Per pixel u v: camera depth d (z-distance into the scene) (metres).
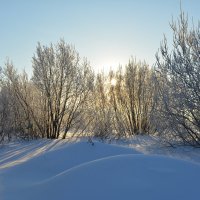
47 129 17.98
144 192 4.94
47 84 17.97
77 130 17.80
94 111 17.44
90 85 18.09
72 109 17.92
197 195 4.93
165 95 12.84
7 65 18.23
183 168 5.64
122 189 5.03
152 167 5.62
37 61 18.03
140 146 13.58
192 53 12.75
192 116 12.73
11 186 6.09
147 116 20.08
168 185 5.11
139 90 20.97
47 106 18.03
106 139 15.98
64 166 8.52
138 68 21.75
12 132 17.36
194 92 12.50
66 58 18.03
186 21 13.15
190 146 12.82
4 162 10.77
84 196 5.05
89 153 9.99
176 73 12.76
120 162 5.80
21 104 17.78
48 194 5.38
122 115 20.72
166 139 13.27
